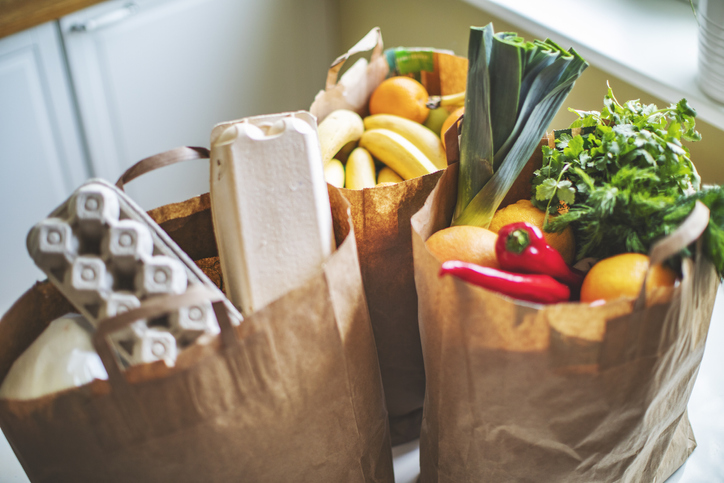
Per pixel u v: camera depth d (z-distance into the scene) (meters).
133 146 1.20
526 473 0.66
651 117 0.72
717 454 0.79
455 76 0.98
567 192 0.67
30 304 0.61
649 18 1.05
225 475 0.59
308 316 0.56
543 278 0.59
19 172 1.06
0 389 0.57
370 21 1.42
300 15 1.37
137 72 1.13
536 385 0.57
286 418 0.59
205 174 1.38
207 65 1.24
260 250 0.62
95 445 0.53
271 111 1.41
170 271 0.56
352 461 0.69
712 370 0.87
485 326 0.55
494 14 1.10
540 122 0.66
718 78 0.82
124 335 0.57
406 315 0.79
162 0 1.11
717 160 0.91
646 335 0.54
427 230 0.69
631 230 0.62
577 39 0.99
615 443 0.62
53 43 1.01
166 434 0.53
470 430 0.65
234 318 0.60
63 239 0.55
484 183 0.70
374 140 0.87
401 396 0.86
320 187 0.64
